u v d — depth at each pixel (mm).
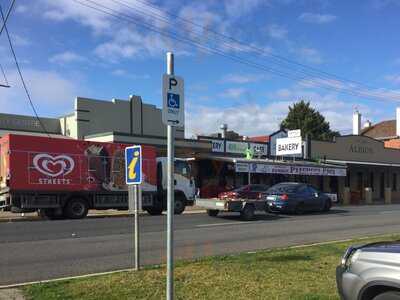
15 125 32750
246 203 21938
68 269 9969
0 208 20797
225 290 7598
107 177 22641
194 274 8742
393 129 68500
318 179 42875
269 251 11719
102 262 10750
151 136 31469
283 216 24172
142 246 13070
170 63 5727
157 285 7855
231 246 13375
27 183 20422
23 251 12102
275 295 7285
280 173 34500
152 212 25500
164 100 5633
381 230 18188
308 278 8484
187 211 27266
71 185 21562
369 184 48688
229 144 37062
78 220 19844
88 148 22172
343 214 25938
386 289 5125
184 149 33750
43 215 21969
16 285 8148
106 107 34156
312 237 15727
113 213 25422
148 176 24297
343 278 5516
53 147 21172
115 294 7309
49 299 7066
